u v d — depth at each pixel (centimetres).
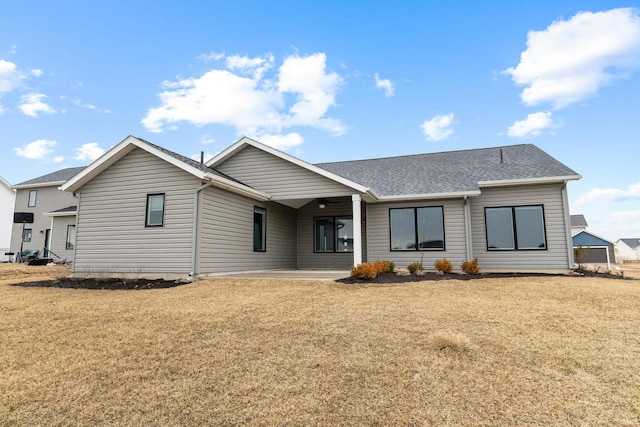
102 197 1197
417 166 1681
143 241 1127
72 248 2320
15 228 2836
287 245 1605
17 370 425
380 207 1428
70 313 666
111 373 415
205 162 1402
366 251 1440
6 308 712
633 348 457
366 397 355
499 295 776
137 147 1159
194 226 1071
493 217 1353
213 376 404
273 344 489
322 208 1645
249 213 1336
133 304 737
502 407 333
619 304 678
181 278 1062
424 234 1367
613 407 329
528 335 507
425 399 349
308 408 338
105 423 322
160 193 1129
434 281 984
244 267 1289
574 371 398
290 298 752
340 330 536
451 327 542
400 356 443
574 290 817
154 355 462
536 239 1301
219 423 319
